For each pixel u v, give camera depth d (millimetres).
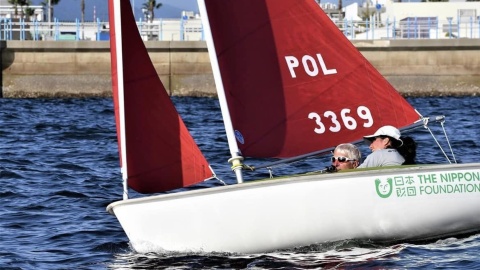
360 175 25219
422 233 26062
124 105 26156
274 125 27547
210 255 25266
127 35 26359
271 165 27312
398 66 125500
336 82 28250
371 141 27516
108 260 25500
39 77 124188
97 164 47125
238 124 27188
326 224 25219
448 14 162750
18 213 32812
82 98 121875
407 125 28578
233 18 27406
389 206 25453
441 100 114125
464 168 26188
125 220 25547
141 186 26344
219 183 39500
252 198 24938
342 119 28281
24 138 61969
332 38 28281
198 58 124250
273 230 25125
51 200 35562
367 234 25547
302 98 27953
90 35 151750
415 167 25672
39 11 186750
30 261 25547
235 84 27281
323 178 25031
